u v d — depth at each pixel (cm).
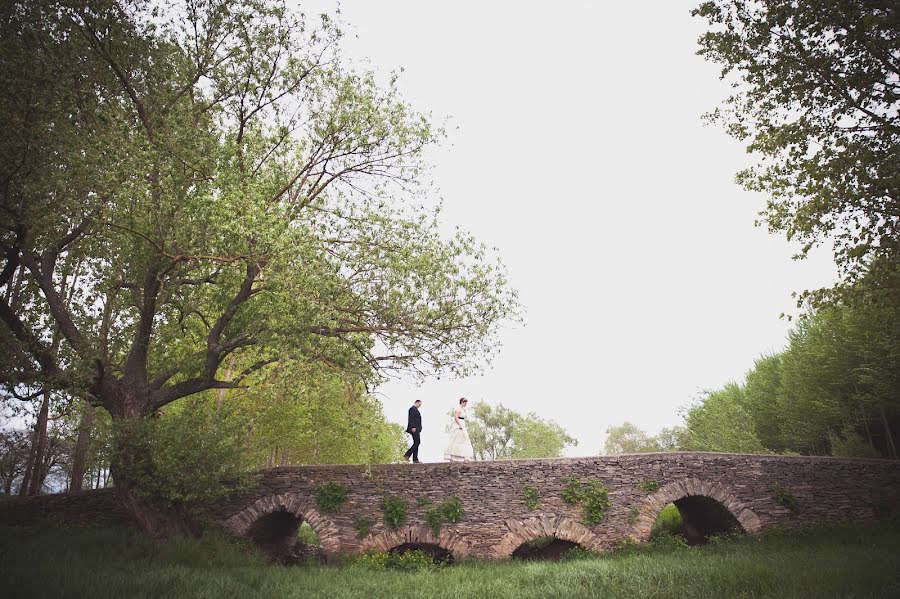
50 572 956
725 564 1201
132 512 1491
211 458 1522
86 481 3189
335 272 1380
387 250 1566
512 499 1902
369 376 1505
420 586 1189
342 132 1664
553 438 6500
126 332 1870
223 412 1725
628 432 8981
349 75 1664
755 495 1983
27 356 1462
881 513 1980
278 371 1441
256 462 1852
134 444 1434
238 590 997
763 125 1662
